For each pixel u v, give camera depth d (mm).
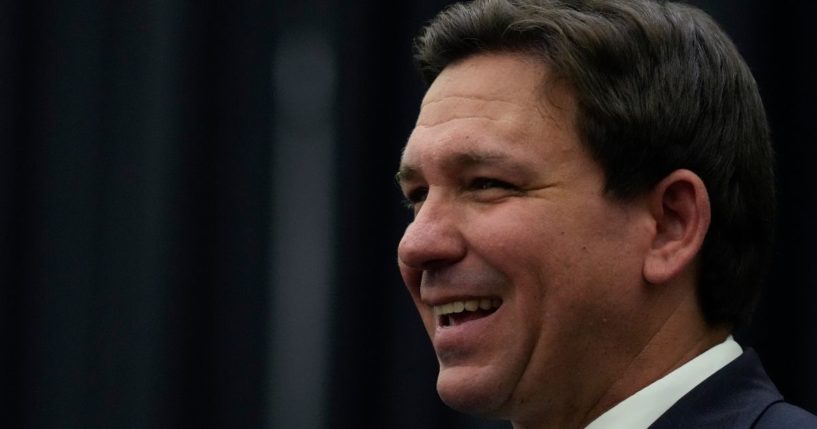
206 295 12633
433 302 6367
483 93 6320
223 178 12703
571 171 6184
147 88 12734
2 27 13031
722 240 6367
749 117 6512
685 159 6266
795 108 11625
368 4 12641
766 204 6566
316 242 12562
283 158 12648
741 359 6223
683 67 6336
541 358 6203
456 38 6504
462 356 6301
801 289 11508
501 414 6387
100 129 12789
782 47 11664
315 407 12406
